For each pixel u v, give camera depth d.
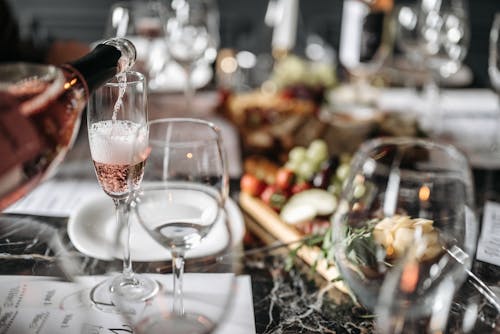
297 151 1.15
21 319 0.69
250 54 2.06
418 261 0.64
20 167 0.54
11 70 0.56
